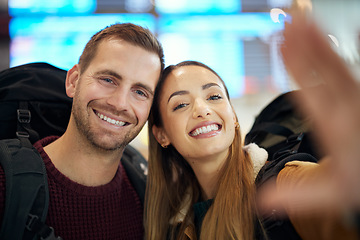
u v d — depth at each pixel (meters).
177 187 1.43
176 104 1.28
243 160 1.20
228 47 4.25
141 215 1.36
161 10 4.15
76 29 4.11
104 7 4.11
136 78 1.20
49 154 1.22
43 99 1.40
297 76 0.38
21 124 1.33
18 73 1.42
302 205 0.72
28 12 4.06
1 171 1.05
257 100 4.20
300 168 0.83
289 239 0.87
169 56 4.17
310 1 0.38
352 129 0.35
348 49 0.36
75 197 1.16
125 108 1.18
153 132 1.44
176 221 1.30
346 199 0.39
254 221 1.04
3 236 0.95
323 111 0.36
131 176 1.41
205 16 4.20
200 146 1.21
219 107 1.23
